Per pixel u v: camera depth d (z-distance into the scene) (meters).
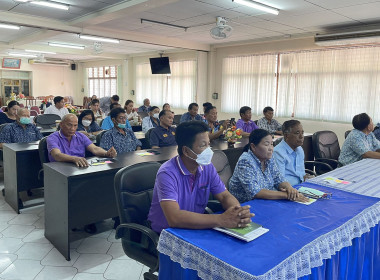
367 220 1.71
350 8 4.79
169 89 10.47
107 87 13.42
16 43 8.68
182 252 1.33
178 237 1.36
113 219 3.18
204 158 1.59
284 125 2.55
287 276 1.18
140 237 1.78
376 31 5.48
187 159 1.63
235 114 8.69
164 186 1.56
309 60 7.10
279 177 2.16
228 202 1.72
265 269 1.11
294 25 6.06
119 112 3.58
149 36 7.51
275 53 7.69
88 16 5.61
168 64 9.81
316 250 1.33
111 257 2.58
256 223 1.49
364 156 3.35
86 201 2.60
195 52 9.33
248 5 4.59
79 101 14.95
